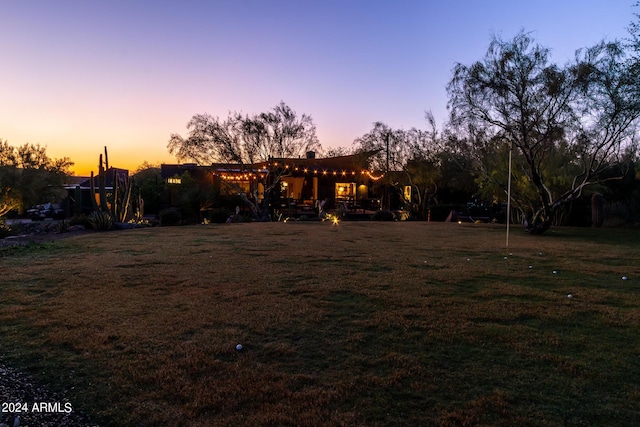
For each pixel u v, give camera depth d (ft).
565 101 42.39
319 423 8.84
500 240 41.96
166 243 36.99
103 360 11.82
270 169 76.43
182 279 21.85
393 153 87.97
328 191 101.81
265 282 21.24
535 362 11.96
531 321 15.61
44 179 77.82
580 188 46.47
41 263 26.43
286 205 86.94
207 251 32.04
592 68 40.22
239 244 36.52
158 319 15.33
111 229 51.39
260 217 74.54
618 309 17.15
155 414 9.17
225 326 14.70
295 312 16.22
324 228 54.65
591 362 11.99
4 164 74.59
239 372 11.17
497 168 61.05
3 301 17.54
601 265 27.45
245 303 17.40
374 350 12.72
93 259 28.04
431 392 10.19
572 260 29.48
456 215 75.25
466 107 47.06
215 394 9.98
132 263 26.50
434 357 12.24
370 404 9.62
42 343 12.98
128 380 10.68
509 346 13.09
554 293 19.81
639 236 46.62
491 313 16.34
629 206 65.21
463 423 8.86
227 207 82.64
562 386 10.55
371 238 42.63
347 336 13.82
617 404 9.71
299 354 12.40
